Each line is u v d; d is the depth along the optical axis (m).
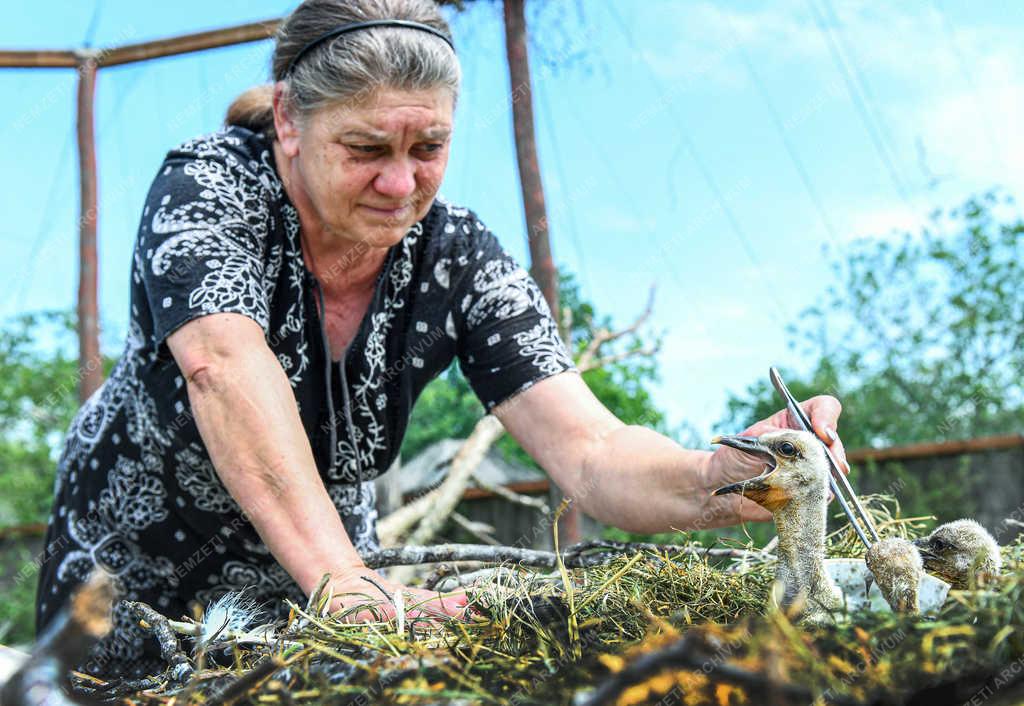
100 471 2.26
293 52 1.84
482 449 5.85
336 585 1.60
